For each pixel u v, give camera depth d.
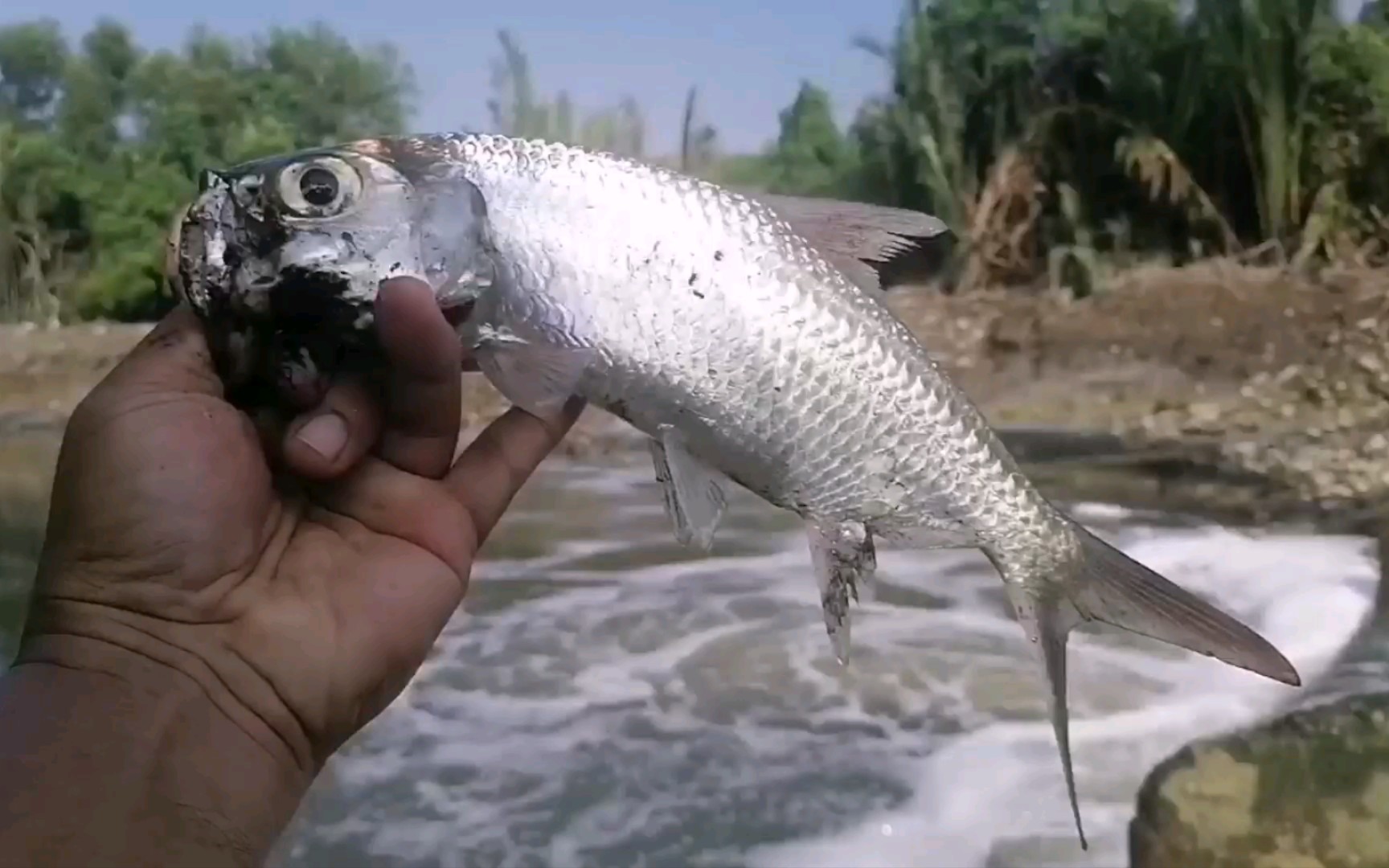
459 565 0.28
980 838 0.63
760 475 0.28
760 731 0.77
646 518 1.25
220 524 0.24
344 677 0.25
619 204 0.27
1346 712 0.63
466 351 0.26
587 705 0.81
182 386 0.25
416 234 0.25
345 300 0.24
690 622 0.95
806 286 0.27
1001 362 1.66
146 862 0.20
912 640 0.89
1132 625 0.30
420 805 0.70
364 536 0.27
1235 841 0.54
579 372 0.26
